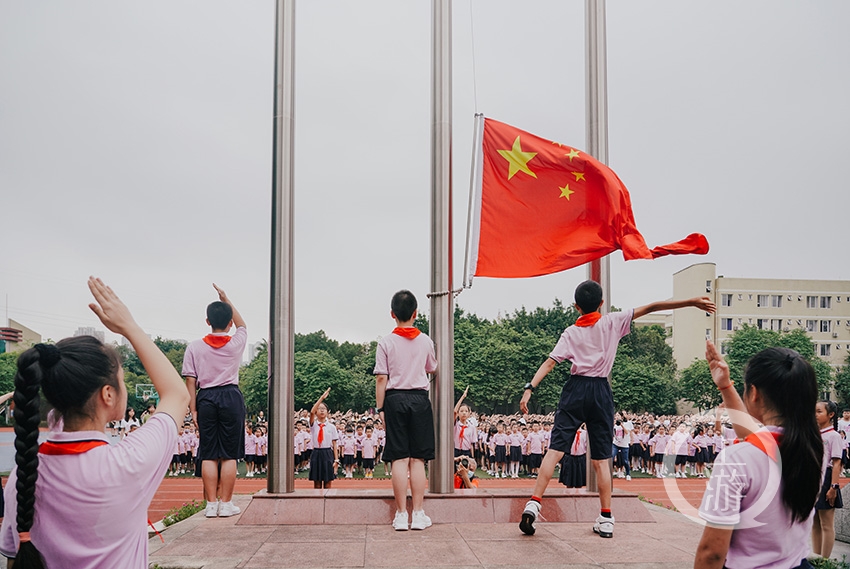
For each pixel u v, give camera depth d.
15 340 49.50
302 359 46.19
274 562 4.55
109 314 2.13
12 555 1.95
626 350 54.16
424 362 5.74
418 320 42.25
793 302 62.09
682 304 5.43
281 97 6.66
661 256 6.13
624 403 49.59
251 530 5.62
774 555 2.20
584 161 6.43
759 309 61.53
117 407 2.10
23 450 1.83
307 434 22.86
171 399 2.15
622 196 6.31
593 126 7.03
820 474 2.23
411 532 5.55
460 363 46.78
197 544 5.09
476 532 5.57
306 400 45.31
